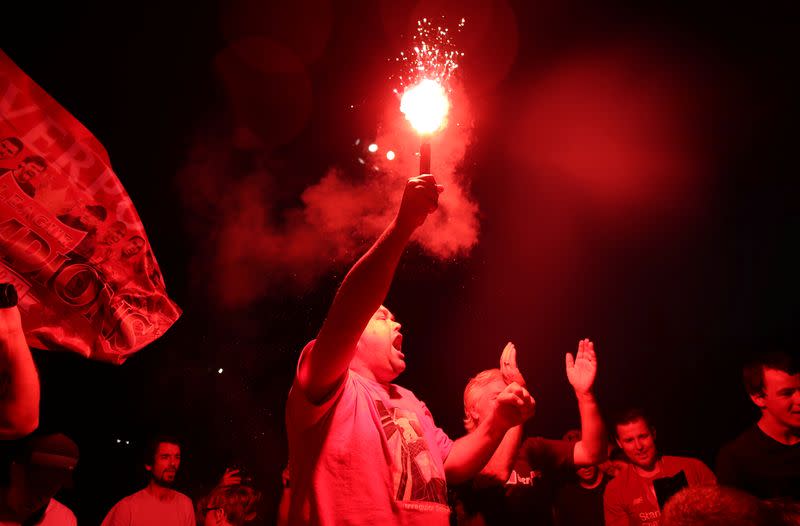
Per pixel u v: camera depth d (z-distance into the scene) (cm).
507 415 197
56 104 216
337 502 159
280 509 430
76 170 219
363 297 151
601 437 286
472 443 199
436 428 206
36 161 211
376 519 158
